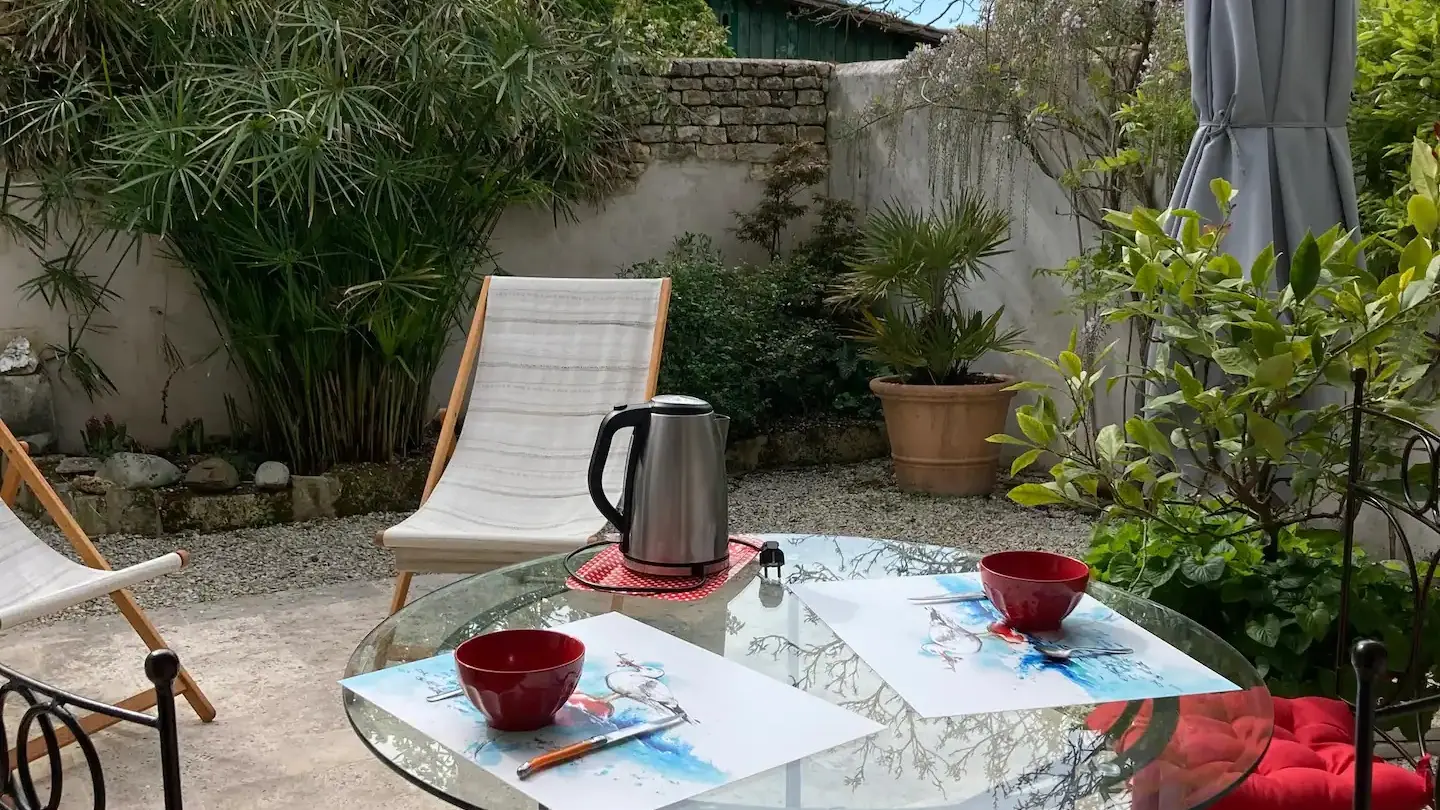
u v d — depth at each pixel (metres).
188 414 4.77
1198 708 1.20
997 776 1.06
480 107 4.39
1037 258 4.82
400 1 4.34
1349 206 2.38
